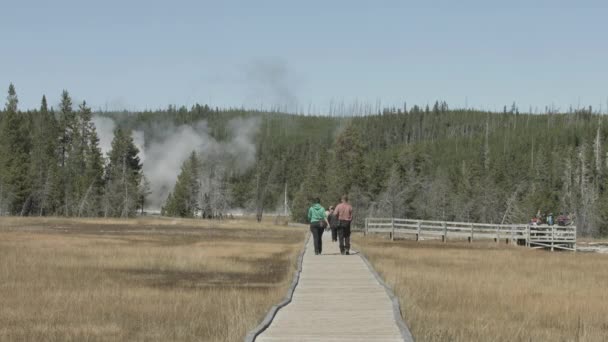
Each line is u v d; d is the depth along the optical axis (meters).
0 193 104.12
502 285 23.45
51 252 32.66
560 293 21.89
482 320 16.48
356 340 12.18
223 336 13.28
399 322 13.78
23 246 36.44
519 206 97.19
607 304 19.58
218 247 39.94
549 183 114.06
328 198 101.12
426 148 157.62
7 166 106.69
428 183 100.56
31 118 144.12
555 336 15.19
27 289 20.34
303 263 26.77
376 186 101.25
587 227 91.38
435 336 13.59
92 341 13.79
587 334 15.16
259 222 106.38
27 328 14.85
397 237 53.84
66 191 110.62
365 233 54.47
